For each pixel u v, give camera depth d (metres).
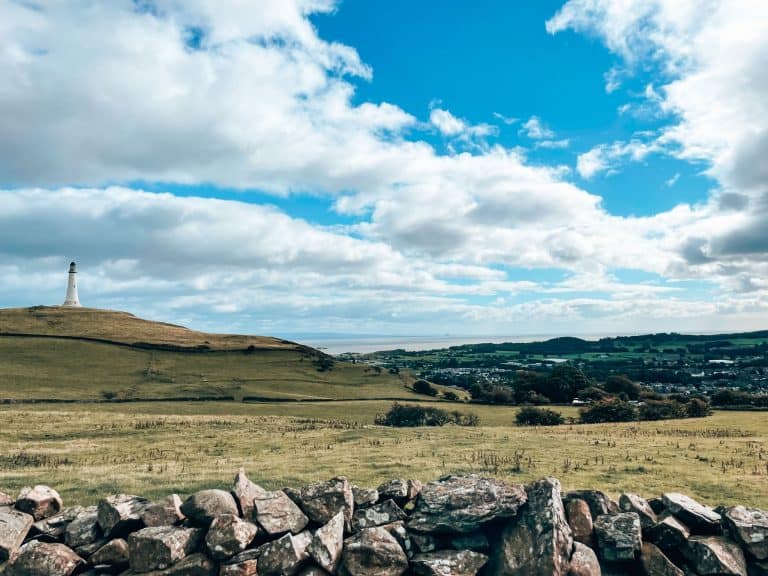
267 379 120.88
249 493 9.75
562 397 103.19
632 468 24.16
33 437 39.16
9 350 122.69
